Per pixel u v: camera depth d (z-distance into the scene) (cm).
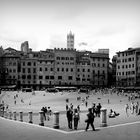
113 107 7894
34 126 2791
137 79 16038
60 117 4744
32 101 11031
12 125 2877
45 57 18200
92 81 18500
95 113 4294
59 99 11444
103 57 18875
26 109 7756
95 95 12569
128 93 13212
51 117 4922
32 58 17988
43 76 17938
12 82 17812
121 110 6425
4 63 17962
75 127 2780
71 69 18200
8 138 2089
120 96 11975
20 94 13262
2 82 17712
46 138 2092
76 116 2784
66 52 18188
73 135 2228
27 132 2377
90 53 18950
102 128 2636
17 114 5738
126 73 17012
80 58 18750
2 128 2630
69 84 18125
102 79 18750
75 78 18212
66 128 2892
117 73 17788
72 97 12038
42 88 17500
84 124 3334
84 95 12662
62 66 18125
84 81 18412
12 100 11469
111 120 3697
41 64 17950
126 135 2223
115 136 2178
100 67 18812
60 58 18112
